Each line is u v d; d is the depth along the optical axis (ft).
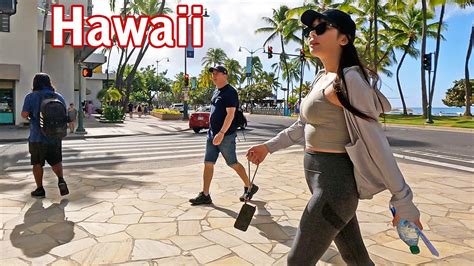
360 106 5.33
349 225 6.68
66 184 18.79
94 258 10.43
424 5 107.24
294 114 165.68
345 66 5.65
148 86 281.33
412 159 34.58
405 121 100.83
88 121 99.19
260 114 197.36
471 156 36.63
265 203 16.37
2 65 72.28
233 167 16.06
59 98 17.20
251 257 10.60
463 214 15.19
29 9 75.36
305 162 6.24
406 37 140.05
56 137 16.52
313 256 5.89
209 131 16.03
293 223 13.62
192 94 298.97
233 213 14.71
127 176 22.97
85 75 59.21
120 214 14.52
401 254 11.03
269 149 7.41
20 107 75.00
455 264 10.32
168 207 15.52
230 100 15.35
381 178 5.50
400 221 5.41
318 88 6.05
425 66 90.12
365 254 6.82
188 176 22.93
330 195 5.71
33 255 10.61
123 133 61.82
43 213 14.61
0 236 12.08
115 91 106.22
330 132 5.79
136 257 10.52
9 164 30.27
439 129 76.95
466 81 113.70
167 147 42.65
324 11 5.91
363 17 133.39
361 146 5.49
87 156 35.17
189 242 11.66
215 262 10.25
